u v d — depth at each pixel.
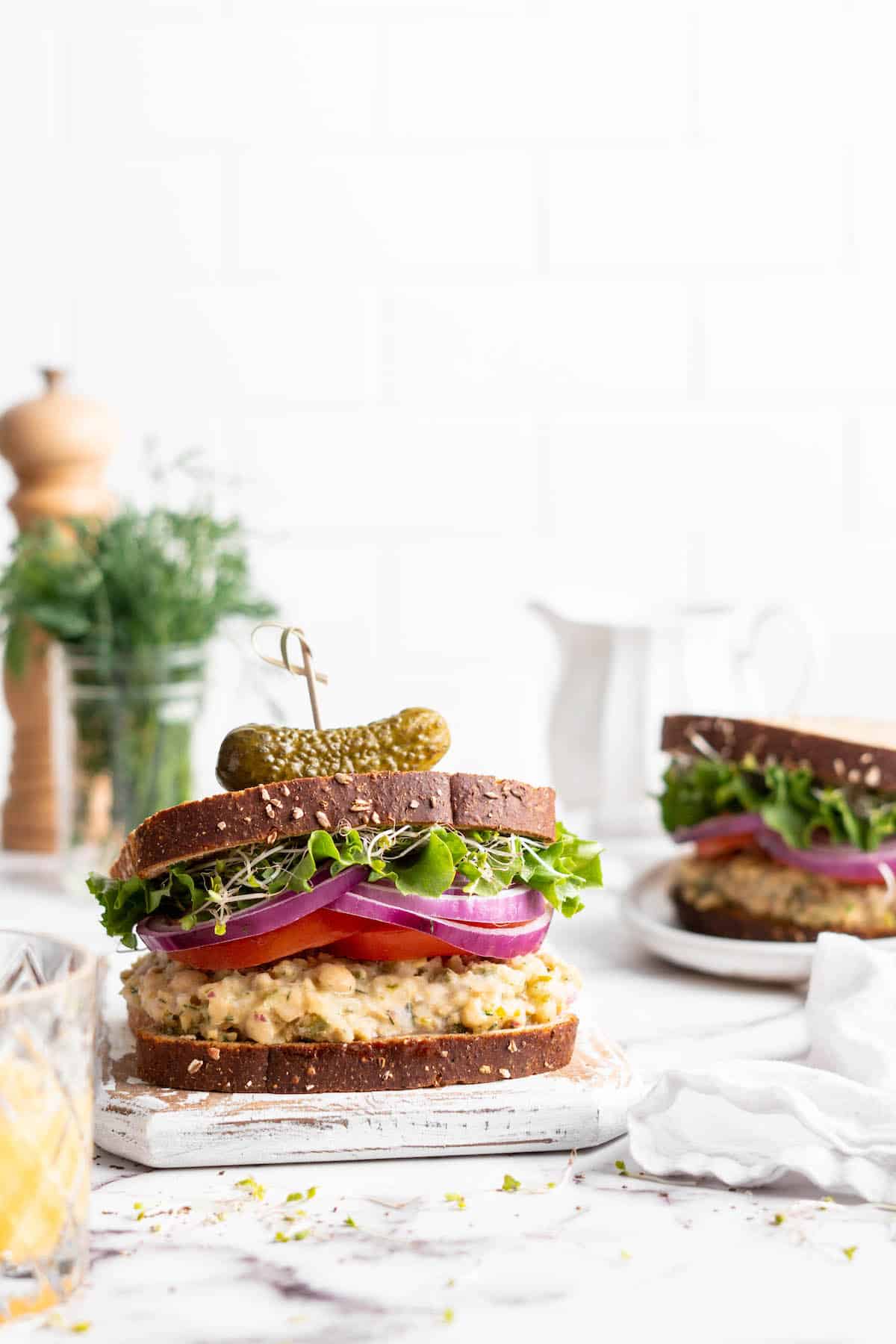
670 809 1.17
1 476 1.64
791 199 1.69
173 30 1.65
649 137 1.68
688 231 1.69
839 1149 0.91
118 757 1.27
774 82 1.68
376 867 0.94
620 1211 0.90
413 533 1.70
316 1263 0.83
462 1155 0.94
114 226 1.67
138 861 0.96
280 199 1.67
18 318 1.67
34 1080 0.76
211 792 1.31
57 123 1.66
